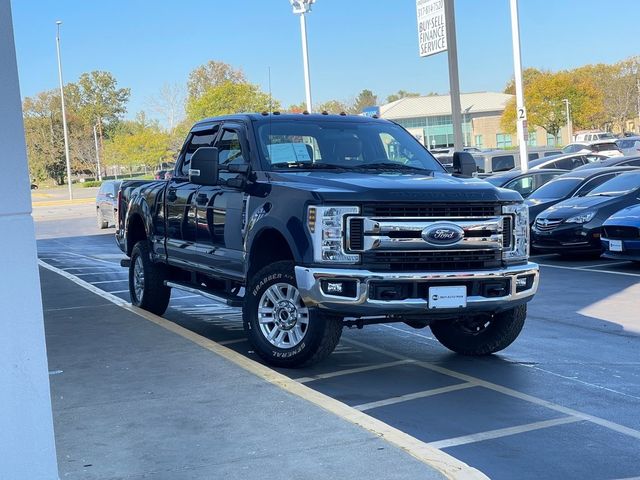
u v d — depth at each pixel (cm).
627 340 906
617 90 8988
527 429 600
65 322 963
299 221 734
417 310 713
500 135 9281
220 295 885
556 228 1658
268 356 780
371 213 710
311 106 3844
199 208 917
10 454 406
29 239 405
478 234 734
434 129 9150
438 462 482
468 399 683
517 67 2541
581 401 672
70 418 582
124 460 498
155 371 704
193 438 534
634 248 1434
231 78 6694
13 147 399
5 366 403
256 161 832
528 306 1133
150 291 1061
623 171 1898
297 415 575
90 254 2153
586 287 1290
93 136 9938
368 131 898
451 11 2100
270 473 471
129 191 1154
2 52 394
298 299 759
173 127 6800
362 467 477
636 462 529
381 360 836
